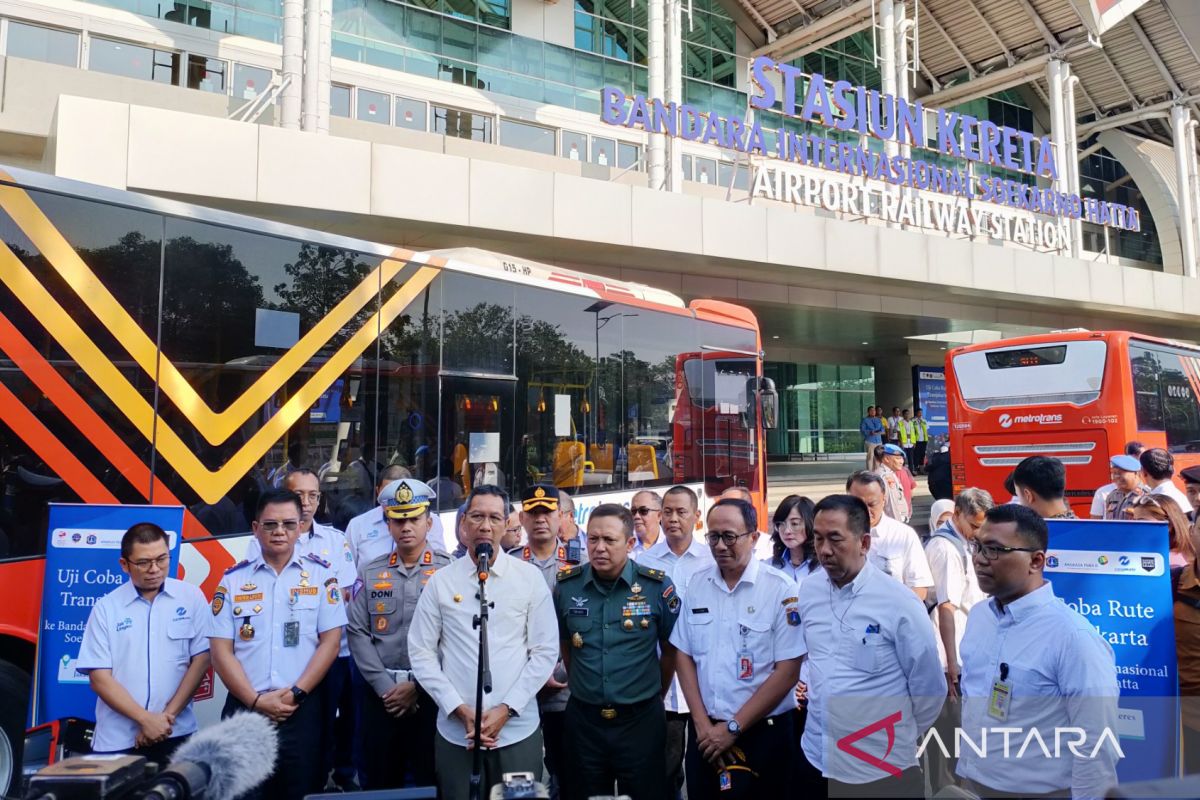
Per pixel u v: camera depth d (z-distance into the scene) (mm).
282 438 5316
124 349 4664
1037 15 23969
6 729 4242
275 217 13375
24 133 13203
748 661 3666
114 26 14680
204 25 15617
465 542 4441
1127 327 26547
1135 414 10852
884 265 19000
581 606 3771
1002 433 11609
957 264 20109
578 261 17125
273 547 4105
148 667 3939
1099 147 32469
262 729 1902
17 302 4348
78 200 4574
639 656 3684
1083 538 3889
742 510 3750
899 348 28781
